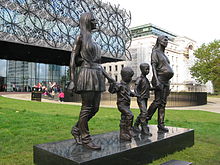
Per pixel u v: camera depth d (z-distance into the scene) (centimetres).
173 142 464
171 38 6844
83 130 366
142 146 380
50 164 335
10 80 3659
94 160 303
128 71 434
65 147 362
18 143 533
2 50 3147
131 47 5678
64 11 2745
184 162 367
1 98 1962
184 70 6719
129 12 3634
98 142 400
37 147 364
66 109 1428
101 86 378
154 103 522
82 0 2958
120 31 3472
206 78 3325
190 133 529
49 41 2677
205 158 457
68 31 2780
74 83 360
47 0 2584
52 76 4109
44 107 1490
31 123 803
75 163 292
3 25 2316
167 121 1003
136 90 484
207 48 3316
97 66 381
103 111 1374
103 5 3272
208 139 637
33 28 2520
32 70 3891
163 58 529
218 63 3247
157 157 416
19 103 1638
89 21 384
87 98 363
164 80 526
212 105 2483
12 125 750
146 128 481
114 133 484
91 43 374
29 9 2461
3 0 2302
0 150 474
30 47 2948
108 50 3247
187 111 1582
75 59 379
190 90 5459
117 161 335
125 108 429
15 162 405
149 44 5444
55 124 803
